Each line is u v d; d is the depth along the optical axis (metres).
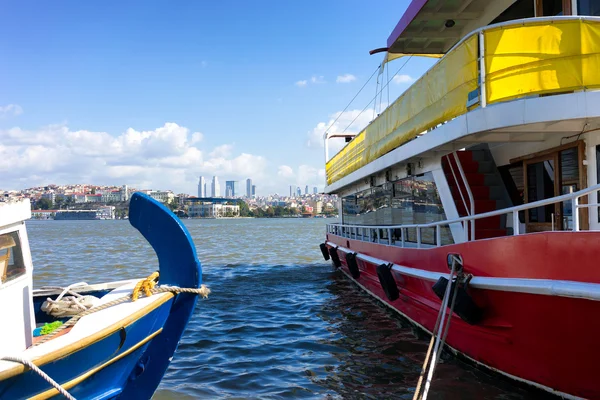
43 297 6.57
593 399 5.29
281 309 12.22
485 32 6.45
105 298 5.59
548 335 5.41
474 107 6.72
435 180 9.23
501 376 6.43
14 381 3.91
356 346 8.73
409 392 6.54
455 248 6.91
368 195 14.27
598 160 6.94
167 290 5.42
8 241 4.83
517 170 9.70
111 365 4.87
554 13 8.12
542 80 6.18
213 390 6.86
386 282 9.38
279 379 7.26
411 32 11.62
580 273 5.00
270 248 34.47
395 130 10.08
